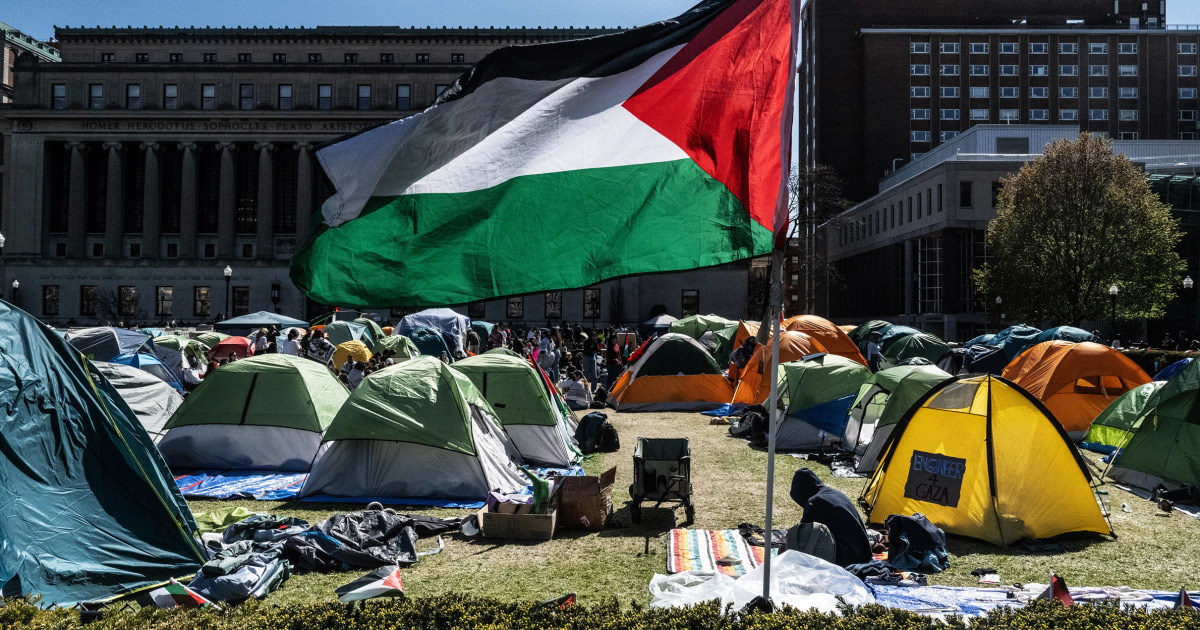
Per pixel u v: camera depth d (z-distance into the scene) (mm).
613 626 4461
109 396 7379
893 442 9750
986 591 6863
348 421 10922
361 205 5094
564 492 9430
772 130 5395
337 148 5156
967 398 9383
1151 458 11391
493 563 8008
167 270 68125
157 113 67875
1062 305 39719
